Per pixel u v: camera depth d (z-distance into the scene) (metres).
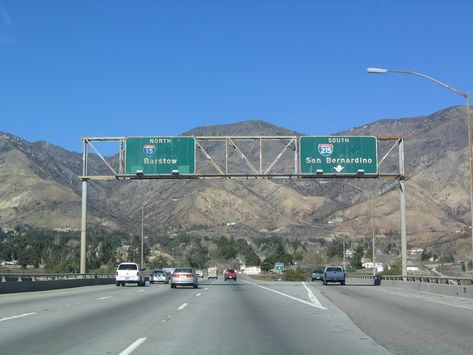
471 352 12.45
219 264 165.62
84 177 47.31
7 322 18.08
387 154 47.12
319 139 45.22
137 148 45.66
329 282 58.75
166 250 171.75
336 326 17.28
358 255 134.12
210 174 45.28
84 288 44.44
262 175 45.12
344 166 45.09
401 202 47.16
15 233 148.38
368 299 30.25
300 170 44.88
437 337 14.83
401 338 14.63
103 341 13.98
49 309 22.98
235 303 27.08
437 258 127.94
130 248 133.88
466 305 25.73
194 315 20.73
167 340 14.15
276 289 43.53
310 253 162.12
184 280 44.97
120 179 47.16
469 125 31.83
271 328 16.73
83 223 48.56
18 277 38.94
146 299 29.84
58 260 106.25
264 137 45.53
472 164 31.94
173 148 45.47
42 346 13.19
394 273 77.44
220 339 14.35
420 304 26.36
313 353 12.27
